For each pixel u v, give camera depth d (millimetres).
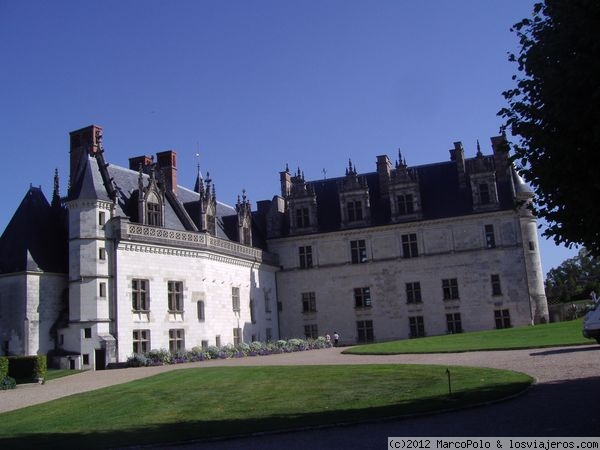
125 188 42062
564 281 92312
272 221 58375
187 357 37594
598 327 25797
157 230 40250
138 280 38656
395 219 54938
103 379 27844
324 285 55938
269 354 43094
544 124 11406
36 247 36906
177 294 41500
